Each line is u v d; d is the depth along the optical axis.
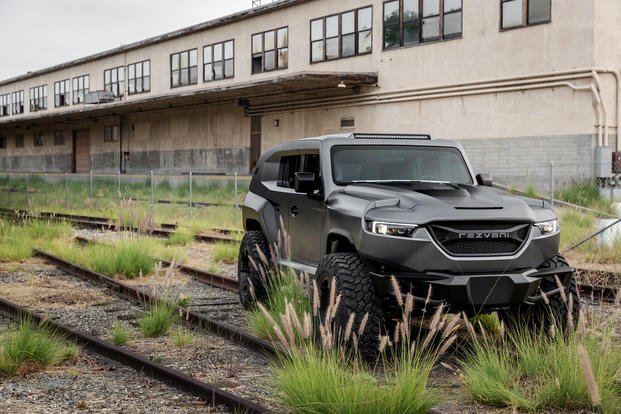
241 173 38.19
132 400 5.50
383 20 30.02
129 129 47.94
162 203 28.11
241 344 7.20
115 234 17.89
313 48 33.66
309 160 7.82
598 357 5.47
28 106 63.69
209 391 5.41
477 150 26.39
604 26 23.25
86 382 5.98
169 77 44.38
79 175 30.02
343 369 5.39
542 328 6.58
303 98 34.00
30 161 62.41
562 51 23.72
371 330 6.21
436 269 6.14
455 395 5.56
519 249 6.30
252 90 34.38
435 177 7.52
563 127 23.80
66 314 8.81
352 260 6.42
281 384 5.29
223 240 16.12
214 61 40.38
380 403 4.87
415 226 6.18
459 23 26.89
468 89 26.58
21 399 5.53
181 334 7.42
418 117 28.61
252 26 37.41
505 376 5.57
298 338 6.64
